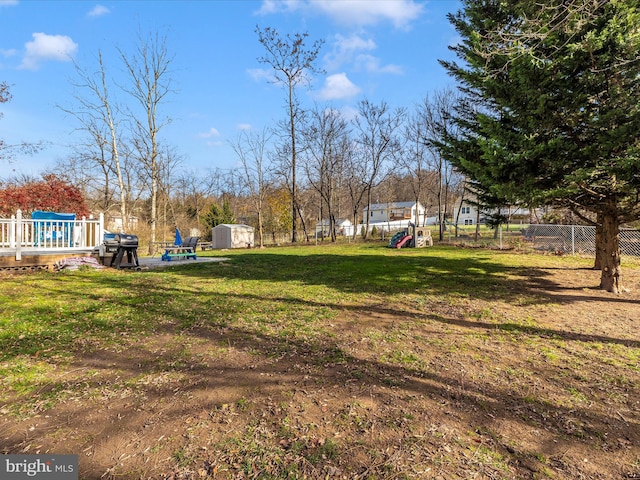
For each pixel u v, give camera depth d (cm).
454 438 241
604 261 719
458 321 515
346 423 257
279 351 396
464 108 1209
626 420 265
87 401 287
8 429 248
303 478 204
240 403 285
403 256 1346
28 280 777
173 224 3522
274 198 3209
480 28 732
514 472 209
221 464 215
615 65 512
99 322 494
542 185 639
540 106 584
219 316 532
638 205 675
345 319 522
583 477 205
